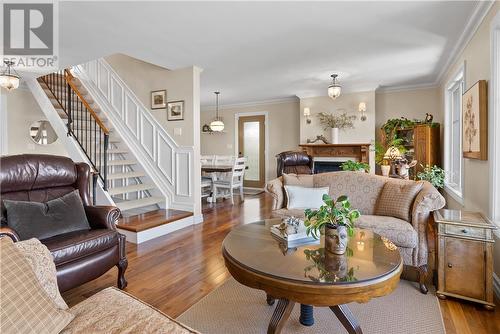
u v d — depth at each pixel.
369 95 6.29
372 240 2.05
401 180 3.09
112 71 5.49
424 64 4.60
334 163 6.62
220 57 4.21
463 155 3.42
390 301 2.23
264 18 2.96
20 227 2.18
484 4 2.64
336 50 3.95
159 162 4.97
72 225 2.42
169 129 4.86
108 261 2.38
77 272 2.16
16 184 2.43
